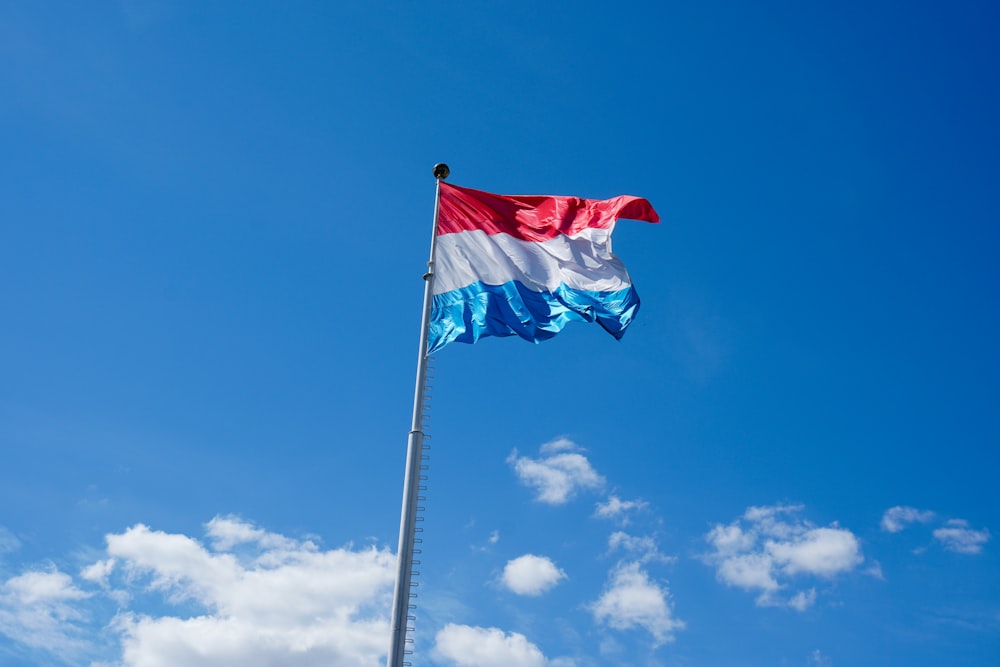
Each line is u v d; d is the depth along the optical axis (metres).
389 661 21.64
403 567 22.92
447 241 30.28
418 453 24.95
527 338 29.30
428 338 28.03
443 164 31.55
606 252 31.03
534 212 32.19
